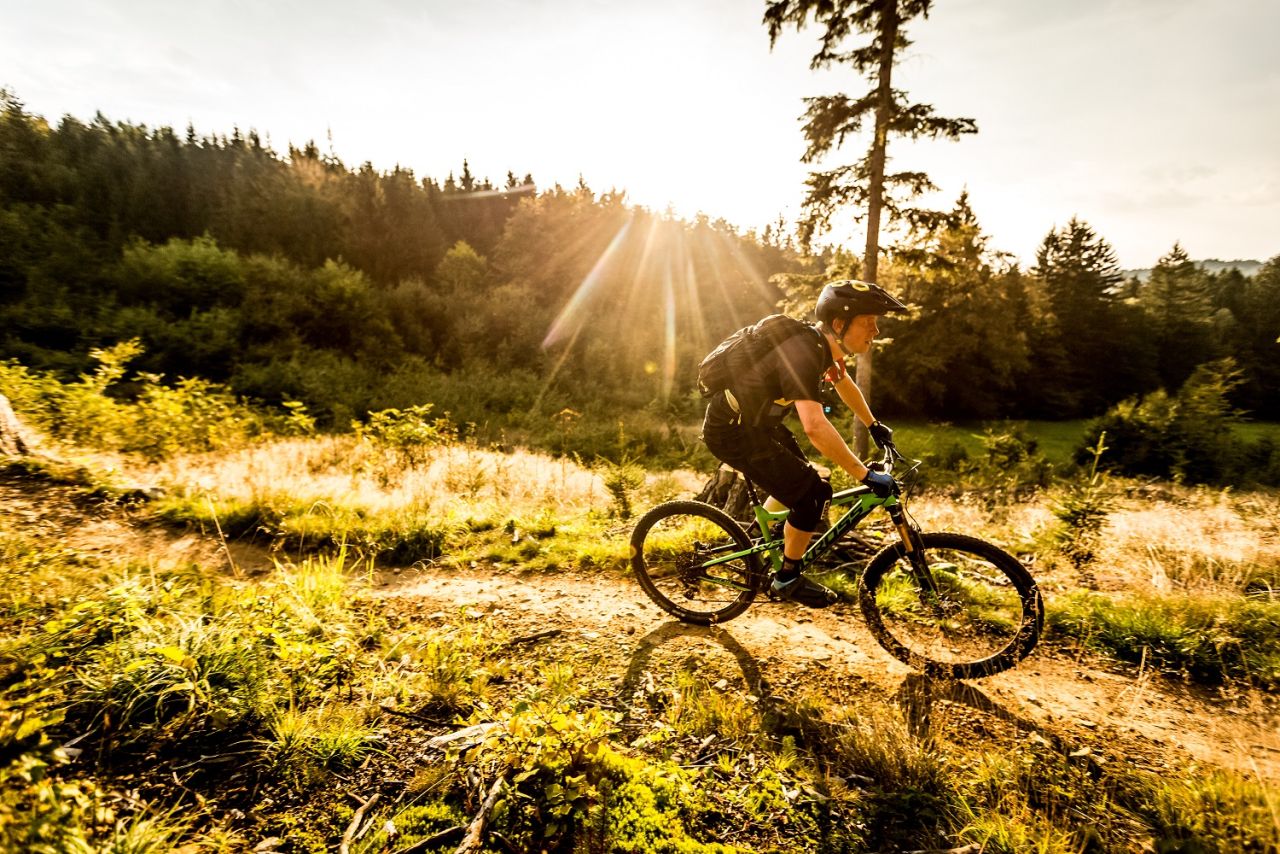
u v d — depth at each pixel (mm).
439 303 33625
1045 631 3670
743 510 5230
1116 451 14156
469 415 21969
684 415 26922
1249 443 15156
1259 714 2877
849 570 4379
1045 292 44562
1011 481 10633
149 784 1936
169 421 8070
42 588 3107
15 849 1493
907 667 3160
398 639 3113
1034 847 1907
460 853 1688
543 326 34031
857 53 12125
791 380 2678
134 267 25188
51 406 7895
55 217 32062
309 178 46656
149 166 46438
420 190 62656
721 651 3242
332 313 27938
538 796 1923
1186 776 2324
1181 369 47781
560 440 17344
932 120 11820
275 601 3098
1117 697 3016
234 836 1793
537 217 48188
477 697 2607
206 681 2260
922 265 12594
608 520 6047
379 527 4984
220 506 5078
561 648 3201
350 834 1801
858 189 12422
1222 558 4934
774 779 2197
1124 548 5430
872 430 3227
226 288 25844
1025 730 2652
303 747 2148
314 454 8492
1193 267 48781
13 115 42344
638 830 1860
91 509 4797
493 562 4699
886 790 2199
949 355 32656
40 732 1917
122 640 2477
